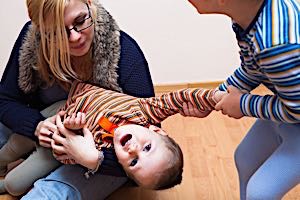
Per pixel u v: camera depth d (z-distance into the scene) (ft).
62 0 3.88
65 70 4.41
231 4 3.35
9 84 4.89
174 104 4.28
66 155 4.46
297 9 3.39
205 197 5.11
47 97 5.00
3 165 5.27
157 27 7.14
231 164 5.60
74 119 4.31
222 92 3.96
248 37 3.43
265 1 3.31
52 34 4.09
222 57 7.31
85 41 4.23
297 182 3.70
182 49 7.29
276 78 3.26
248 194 3.74
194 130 6.33
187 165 5.60
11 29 7.07
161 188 4.32
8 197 5.09
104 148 4.34
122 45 4.59
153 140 4.18
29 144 5.05
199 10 3.51
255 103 3.56
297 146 3.62
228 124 6.45
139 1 6.97
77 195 4.57
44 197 4.43
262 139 4.20
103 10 4.45
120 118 4.36
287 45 3.13
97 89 4.59
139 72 4.66
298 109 3.28
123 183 4.95
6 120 4.83
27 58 4.62
